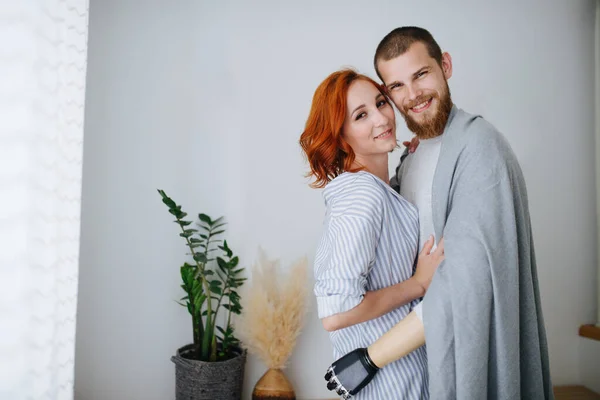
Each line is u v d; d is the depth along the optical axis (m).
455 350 1.22
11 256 1.37
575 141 3.14
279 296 2.80
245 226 2.88
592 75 3.18
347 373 1.33
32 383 1.46
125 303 2.79
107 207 2.79
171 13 2.88
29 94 1.42
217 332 2.84
